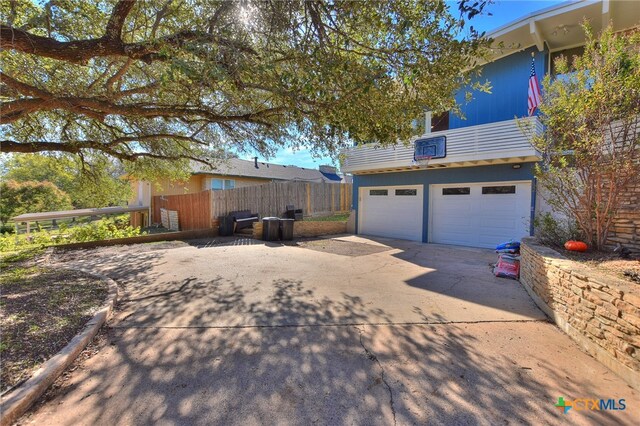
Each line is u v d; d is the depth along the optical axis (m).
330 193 19.19
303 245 10.35
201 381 2.72
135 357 3.14
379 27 3.62
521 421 2.23
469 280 6.04
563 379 2.74
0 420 2.13
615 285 2.87
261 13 3.54
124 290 5.41
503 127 8.31
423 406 2.40
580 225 4.92
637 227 4.39
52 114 7.33
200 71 3.39
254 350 3.28
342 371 2.88
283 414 2.32
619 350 2.77
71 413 2.31
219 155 10.44
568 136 4.53
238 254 8.80
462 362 3.03
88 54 3.75
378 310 4.44
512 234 9.15
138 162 10.38
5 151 7.07
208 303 4.74
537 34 8.38
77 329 3.57
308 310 4.44
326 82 3.59
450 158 9.29
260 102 5.80
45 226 20.62
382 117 4.48
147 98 7.22
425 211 10.97
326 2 3.48
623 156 4.09
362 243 10.75
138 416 2.29
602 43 4.07
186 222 14.50
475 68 4.05
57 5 4.59
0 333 3.33
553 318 4.02
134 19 5.06
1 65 5.07
